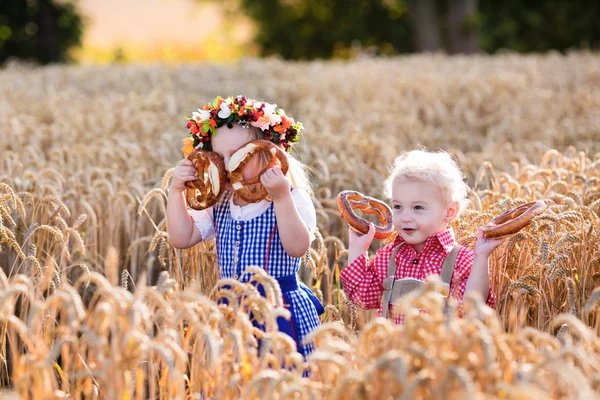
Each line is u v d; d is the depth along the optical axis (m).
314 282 5.05
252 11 32.22
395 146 8.04
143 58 35.12
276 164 3.38
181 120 8.88
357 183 5.94
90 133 7.66
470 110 10.60
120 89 12.47
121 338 2.56
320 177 5.93
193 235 3.65
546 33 31.02
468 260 3.48
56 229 3.95
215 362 2.45
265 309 2.80
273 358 2.70
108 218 5.18
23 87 11.95
